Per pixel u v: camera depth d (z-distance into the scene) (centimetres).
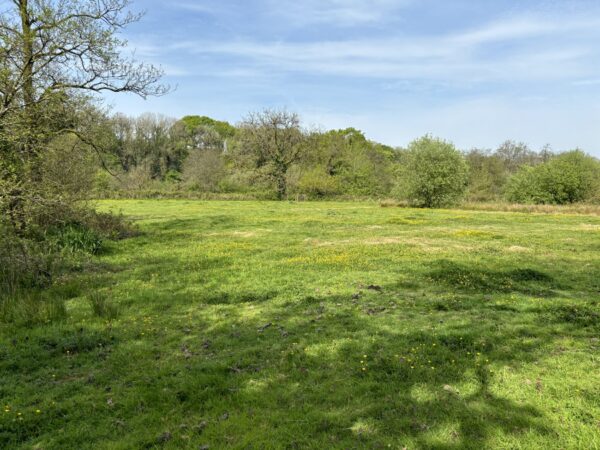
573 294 1033
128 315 891
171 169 7894
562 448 441
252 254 1574
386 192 7019
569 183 4438
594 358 656
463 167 4472
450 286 1102
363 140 9150
